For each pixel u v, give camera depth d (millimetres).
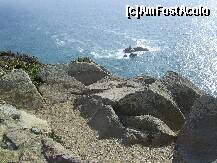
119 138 17844
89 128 18844
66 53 93812
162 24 138500
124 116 19234
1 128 16234
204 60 89062
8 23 134500
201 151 15852
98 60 88250
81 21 145500
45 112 20219
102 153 16703
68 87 22797
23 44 103188
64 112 20359
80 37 113562
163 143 17688
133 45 103375
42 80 23078
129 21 144000
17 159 14359
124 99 19438
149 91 19438
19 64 25703
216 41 110188
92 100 20391
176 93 20469
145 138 17625
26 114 18188
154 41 109688
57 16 156500
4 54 29266
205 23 141250
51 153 14500
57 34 118250
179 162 15773
